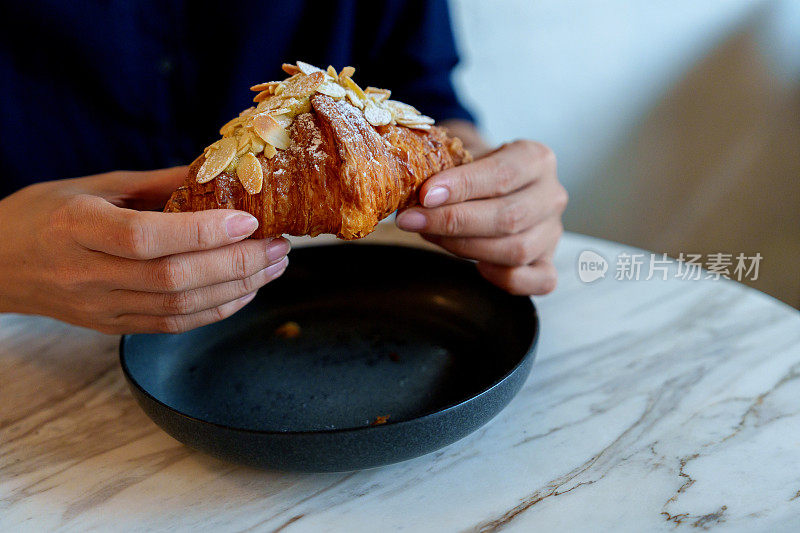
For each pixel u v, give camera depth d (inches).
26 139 25.4
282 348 18.7
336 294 20.7
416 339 19.0
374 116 16.9
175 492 15.6
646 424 16.9
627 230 43.3
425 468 16.1
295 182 15.8
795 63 36.4
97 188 18.3
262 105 16.7
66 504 15.3
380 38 28.0
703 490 15.3
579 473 15.8
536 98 39.4
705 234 42.4
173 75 25.4
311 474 16.0
